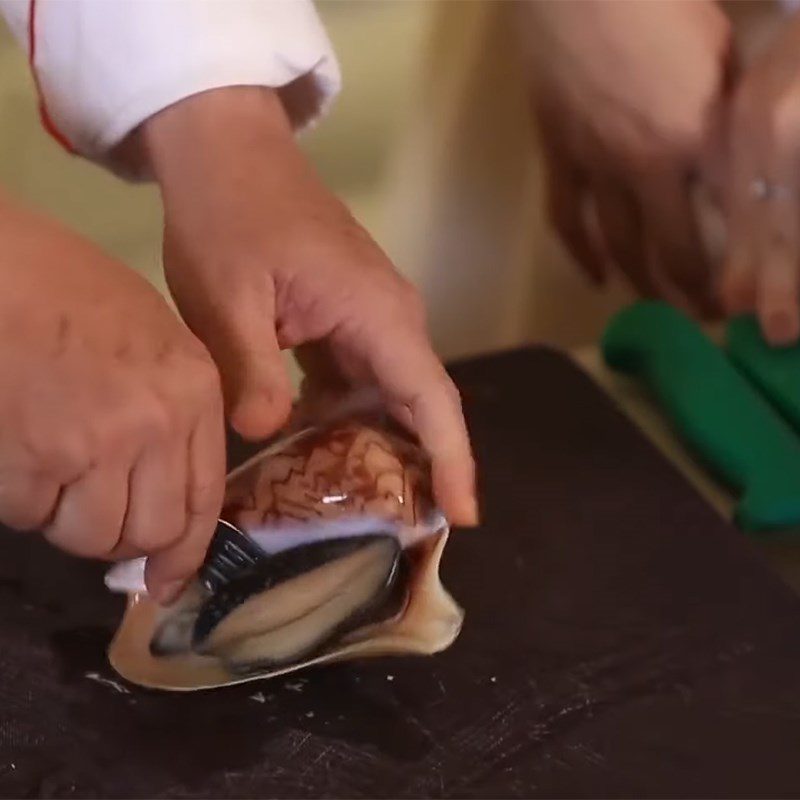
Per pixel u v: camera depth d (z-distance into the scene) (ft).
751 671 3.70
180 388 3.32
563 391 4.29
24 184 4.64
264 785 3.51
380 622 3.60
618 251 4.81
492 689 3.65
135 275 3.41
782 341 4.30
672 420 4.25
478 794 3.51
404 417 3.63
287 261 3.61
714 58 4.50
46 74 3.83
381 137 4.88
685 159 4.58
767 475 4.03
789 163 4.34
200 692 3.62
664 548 3.92
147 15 3.72
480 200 5.06
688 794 3.52
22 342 3.26
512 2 4.73
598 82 4.53
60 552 3.87
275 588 3.59
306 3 3.90
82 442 3.28
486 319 5.22
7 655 3.69
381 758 3.55
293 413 3.72
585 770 3.55
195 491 3.40
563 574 3.86
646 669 3.70
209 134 3.71
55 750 3.54
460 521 3.53
